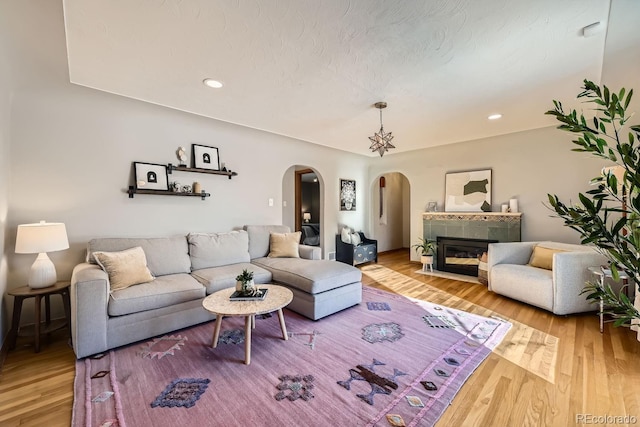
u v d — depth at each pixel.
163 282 2.64
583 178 3.82
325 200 5.50
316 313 2.82
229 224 4.01
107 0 1.54
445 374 1.92
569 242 3.94
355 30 1.83
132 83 2.55
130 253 2.64
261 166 4.38
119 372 1.95
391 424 1.48
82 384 1.82
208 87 2.65
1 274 2.26
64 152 2.77
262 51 2.07
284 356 2.16
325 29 1.82
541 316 2.96
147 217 3.29
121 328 2.26
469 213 4.78
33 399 1.69
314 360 2.10
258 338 2.45
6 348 2.23
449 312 3.07
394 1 1.57
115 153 3.07
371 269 5.27
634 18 1.60
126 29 1.79
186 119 3.51
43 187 2.67
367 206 6.48
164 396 1.70
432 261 5.05
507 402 1.65
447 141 4.81
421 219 5.58
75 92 2.69
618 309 0.89
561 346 2.31
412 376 1.90
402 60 2.20
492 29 1.82
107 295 2.21
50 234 2.31
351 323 2.78
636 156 0.83
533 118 3.60
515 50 2.06
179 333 2.54
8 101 2.37
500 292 3.57
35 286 2.35
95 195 2.95
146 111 3.22
